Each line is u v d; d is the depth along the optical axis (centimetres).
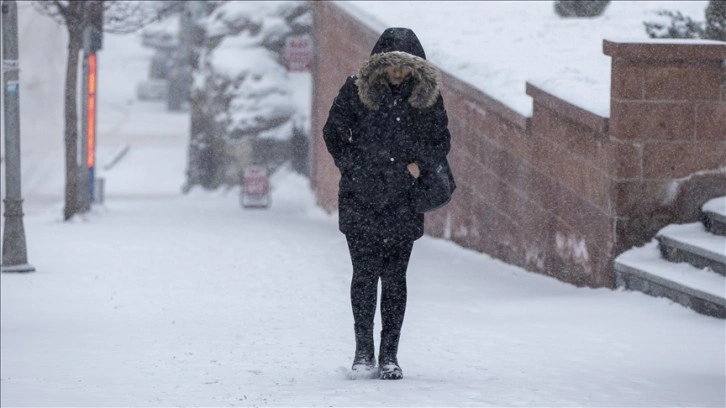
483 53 3247
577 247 2291
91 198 5178
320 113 5194
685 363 1364
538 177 2512
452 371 1317
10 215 2908
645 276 1975
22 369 1476
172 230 4172
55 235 3994
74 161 4750
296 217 4978
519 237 2656
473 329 1698
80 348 1686
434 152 1240
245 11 7119
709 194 2098
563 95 2348
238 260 3075
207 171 7088
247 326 1878
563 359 1402
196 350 1606
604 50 2120
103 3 4744
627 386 1189
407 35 1254
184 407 1096
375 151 1238
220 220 4741
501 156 2769
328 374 1323
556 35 3431
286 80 7044
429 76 1220
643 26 3466
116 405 1126
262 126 6906
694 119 2088
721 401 1101
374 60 1218
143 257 3212
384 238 1252
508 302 2052
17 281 2700
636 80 2075
